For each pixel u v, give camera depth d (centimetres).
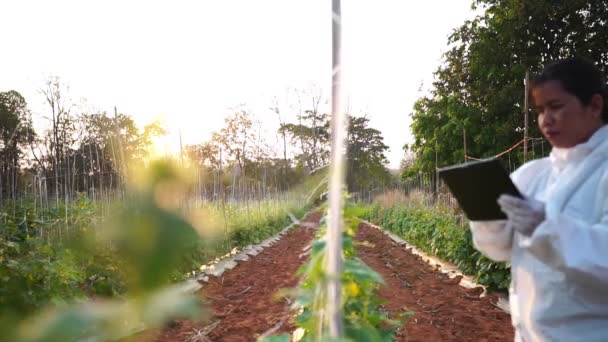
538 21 1911
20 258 518
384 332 307
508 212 186
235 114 3281
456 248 1011
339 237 105
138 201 37
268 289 873
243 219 1536
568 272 169
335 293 106
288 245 1717
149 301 36
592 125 197
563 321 188
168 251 36
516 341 221
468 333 603
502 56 1980
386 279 991
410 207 2012
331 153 108
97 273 552
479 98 2095
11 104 2355
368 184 3209
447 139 2147
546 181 221
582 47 1916
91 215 739
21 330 37
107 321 38
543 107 202
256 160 2733
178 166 39
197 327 609
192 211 41
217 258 1198
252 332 595
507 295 803
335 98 106
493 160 187
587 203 188
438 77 2258
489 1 2052
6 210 778
